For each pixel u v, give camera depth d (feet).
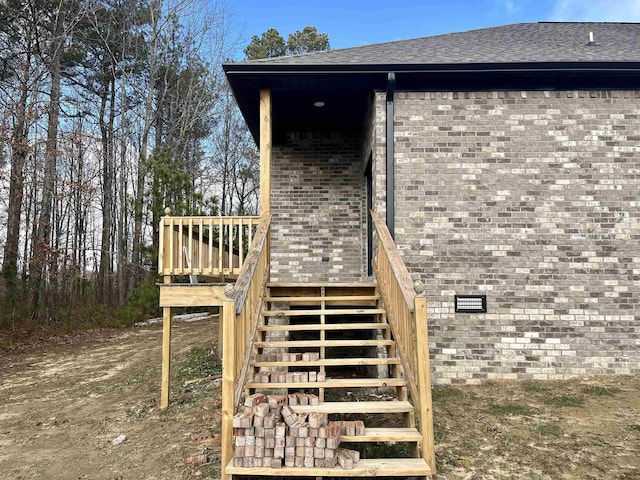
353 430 11.14
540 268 19.08
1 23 47.06
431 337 18.84
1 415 19.20
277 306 19.19
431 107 19.79
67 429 16.88
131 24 61.77
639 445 12.42
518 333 18.83
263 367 14.99
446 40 25.39
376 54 21.06
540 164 19.51
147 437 15.29
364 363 13.83
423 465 10.58
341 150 27.04
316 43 94.32
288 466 10.43
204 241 22.22
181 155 67.72
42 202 48.57
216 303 18.39
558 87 19.75
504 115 19.71
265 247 17.89
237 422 10.52
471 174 19.51
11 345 36.65
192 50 70.33
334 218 26.61
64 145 50.19
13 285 41.24
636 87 19.75
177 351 31.63
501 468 11.50
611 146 19.53
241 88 20.49
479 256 19.17
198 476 11.89
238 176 85.61
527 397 16.62
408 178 19.51
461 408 15.75
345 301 18.40
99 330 44.42
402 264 14.08
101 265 59.72
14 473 13.20
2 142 43.83
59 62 52.31
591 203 19.31
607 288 18.95
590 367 18.65
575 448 12.40
